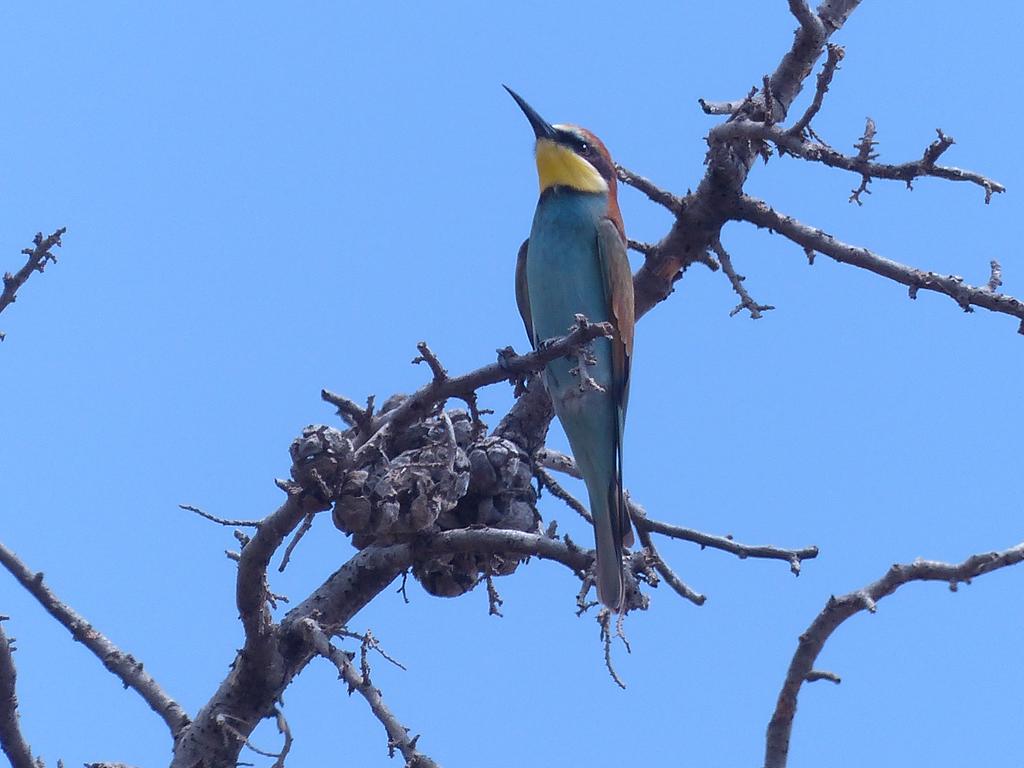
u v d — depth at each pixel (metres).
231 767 11.19
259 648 10.94
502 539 10.77
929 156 10.54
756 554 12.27
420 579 11.88
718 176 12.38
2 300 9.67
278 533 10.21
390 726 9.19
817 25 12.53
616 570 10.04
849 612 8.31
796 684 8.49
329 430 10.14
